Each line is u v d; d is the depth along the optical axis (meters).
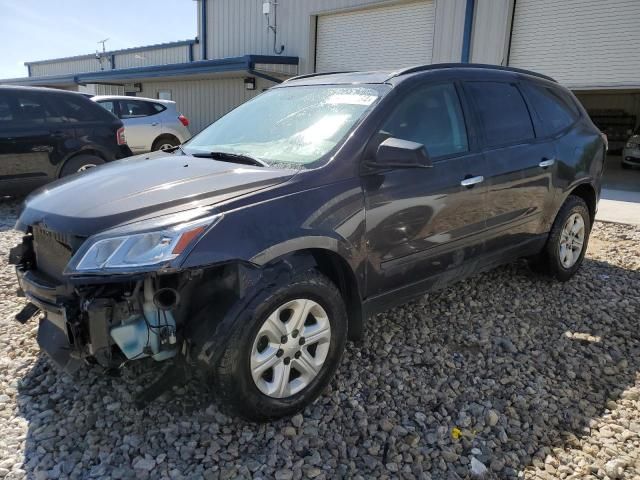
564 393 3.06
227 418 2.72
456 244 3.58
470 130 3.71
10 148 7.23
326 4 15.36
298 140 3.23
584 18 11.11
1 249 5.62
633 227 7.17
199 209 2.45
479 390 3.07
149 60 23.44
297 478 2.35
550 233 4.53
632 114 21.42
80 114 7.93
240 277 2.46
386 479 2.36
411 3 13.63
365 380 3.12
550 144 4.34
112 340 2.37
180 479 2.31
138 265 2.24
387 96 3.26
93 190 2.76
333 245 2.76
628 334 3.82
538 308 4.22
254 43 17.89
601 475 2.42
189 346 2.46
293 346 2.69
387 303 3.27
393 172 3.11
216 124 4.06
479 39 12.37
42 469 2.36
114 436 2.58
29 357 3.28
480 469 2.43
